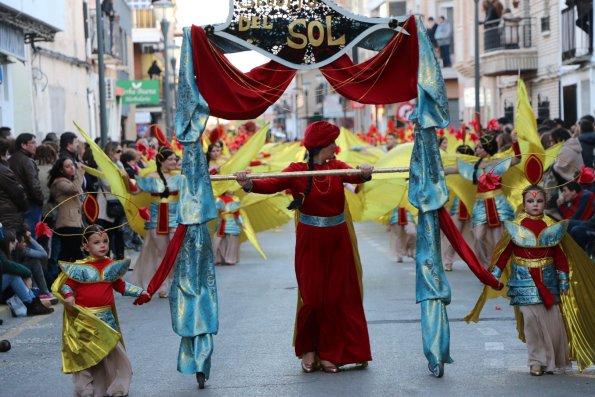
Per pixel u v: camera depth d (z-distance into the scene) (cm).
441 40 4938
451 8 5397
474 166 1420
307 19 908
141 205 1459
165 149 1430
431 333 884
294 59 910
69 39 3384
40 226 890
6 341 1093
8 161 1509
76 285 845
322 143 909
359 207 1398
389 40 919
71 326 830
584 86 3039
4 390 899
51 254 1555
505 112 4078
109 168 1352
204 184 886
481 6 4259
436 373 880
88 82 3744
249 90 910
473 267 884
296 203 909
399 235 1819
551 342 880
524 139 1189
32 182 1498
